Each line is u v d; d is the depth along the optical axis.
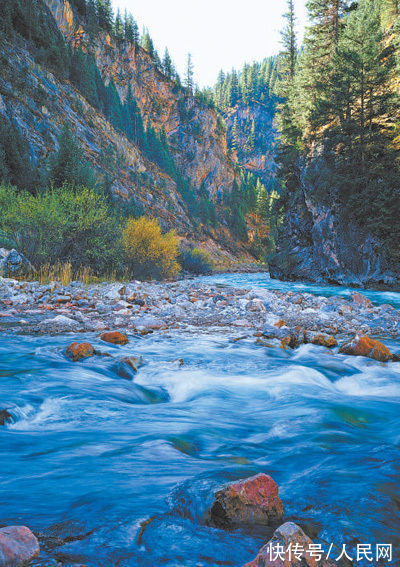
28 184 31.94
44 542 1.68
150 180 77.69
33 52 59.34
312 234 33.81
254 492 2.04
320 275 32.38
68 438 3.24
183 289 19.11
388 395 5.13
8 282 14.16
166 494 2.19
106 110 86.62
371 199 28.89
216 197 122.06
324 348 7.95
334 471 2.66
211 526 1.90
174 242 26.58
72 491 2.22
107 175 51.66
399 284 26.47
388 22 50.88
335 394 5.14
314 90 40.44
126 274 24.05
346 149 32.28
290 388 5.27
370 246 28.98
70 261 19.06
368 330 10.27
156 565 1.57
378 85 32.41
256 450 3.11
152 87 120.81
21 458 2.76
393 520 2.00
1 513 1.95
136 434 3.38
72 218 19.33
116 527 1.83
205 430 3.59
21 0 59.75
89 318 10.48
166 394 5.17
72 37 91.50
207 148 123.94
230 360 6.81
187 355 7.09
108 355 6.52
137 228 24.41
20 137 35.62
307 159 36.44
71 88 66.19
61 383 4.90
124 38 116.00
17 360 5.96
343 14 44.81
